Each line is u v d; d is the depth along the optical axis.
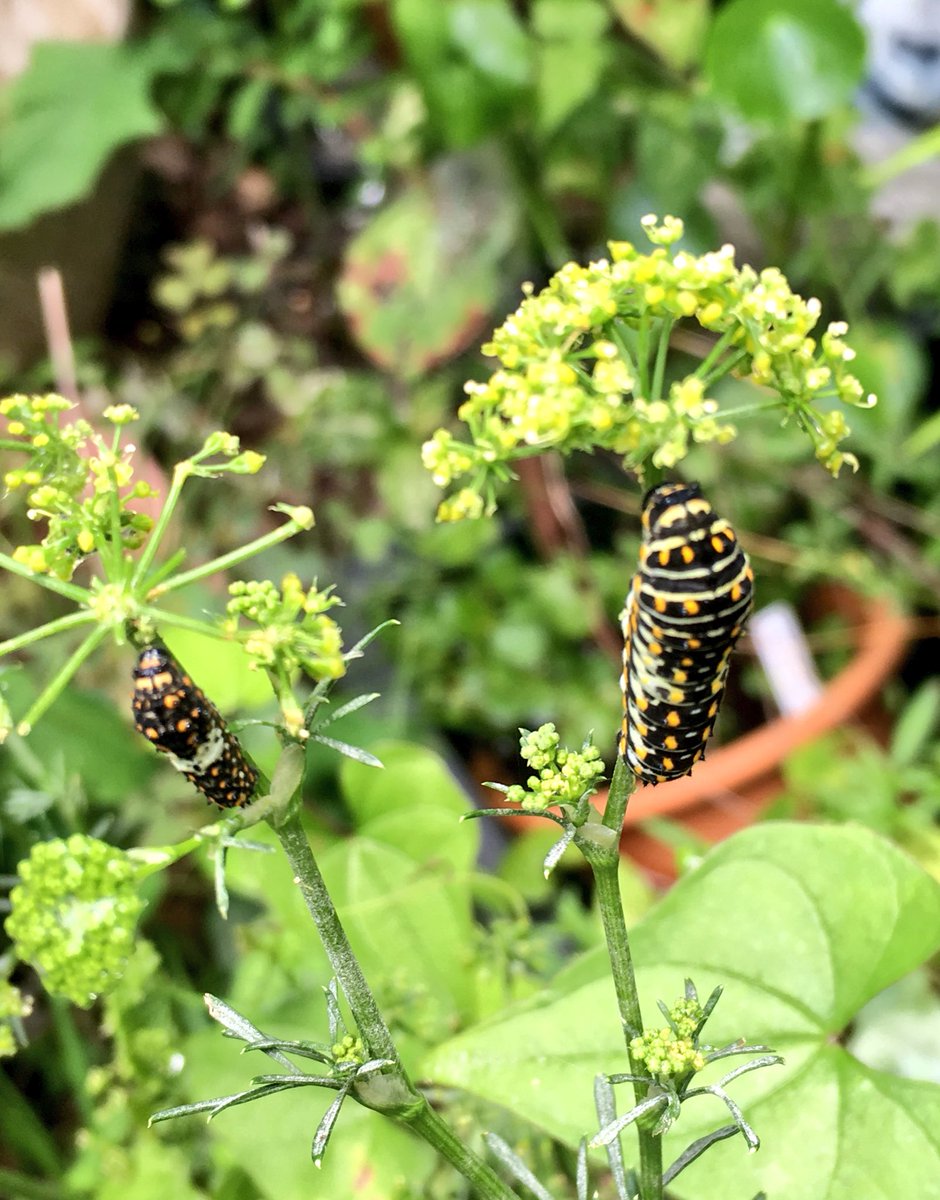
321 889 0.22
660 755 0.22
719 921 0.29
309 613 0.21
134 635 0.22
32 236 0.65
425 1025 0.33
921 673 0.64
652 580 0.21
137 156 0.71
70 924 0.21
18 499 0.53
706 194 0.71
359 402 0.63
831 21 0.51
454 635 0.60
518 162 0.61
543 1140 0.32
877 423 0.57
